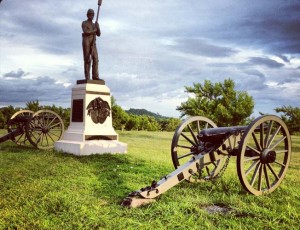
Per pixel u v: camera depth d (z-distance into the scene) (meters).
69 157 9.98
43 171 7.54
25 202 4.84
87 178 6.80
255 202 5.05
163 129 50.31
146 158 9.98
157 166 8.46
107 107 11.69
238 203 4.92
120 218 4.24
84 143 10.62
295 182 6.61
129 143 17.20
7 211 4.41
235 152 5.84
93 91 11.39
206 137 5.79
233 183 6.27
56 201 4.80
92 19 11.77
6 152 11.38
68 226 3.96
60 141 11.58
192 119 6.45
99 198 5.23
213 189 5.90
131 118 39.06
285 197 5.26
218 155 5.80
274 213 4.34
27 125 12.38
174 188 5.84
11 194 5.32
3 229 3.87
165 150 13.45
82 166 8.43
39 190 5.56
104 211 4.53
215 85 23.88
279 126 5.71
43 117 12.89
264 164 5.57
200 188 5.98
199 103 24.05
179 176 5.29
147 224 4.01
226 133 5.82
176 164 6.23
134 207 4.70
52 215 4.34
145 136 25.27
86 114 11.19
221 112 22.22
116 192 5.63
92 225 4.02
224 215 4.40
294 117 23.02
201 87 24.41
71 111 11.88
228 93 23.38
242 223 4.07
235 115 22.44
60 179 6.67
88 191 5.66
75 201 4.92
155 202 4.89
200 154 5.70
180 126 6.31
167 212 4.39
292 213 4.38
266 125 5.85
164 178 5.19
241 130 5.95
